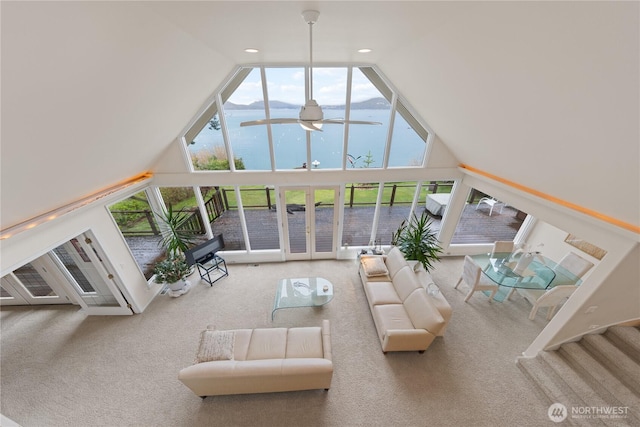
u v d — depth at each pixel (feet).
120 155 10.61
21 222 8.61
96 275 12.89
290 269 17.65
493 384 10.28
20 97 5.12
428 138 15.24
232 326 13.17
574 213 9.18
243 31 7.52
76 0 4.30
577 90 5.46
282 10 6.10
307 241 17.97
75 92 6.12
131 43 6.19
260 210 23.41
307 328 11.04
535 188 10.81
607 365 9.78
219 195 22.33
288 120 7.06
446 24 6.63
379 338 11.98
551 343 10.50
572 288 11.78
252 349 10.20
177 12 5.98
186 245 16.12
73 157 8.15
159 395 9.98
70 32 4.75
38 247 9.17
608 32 4.07
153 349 11.88
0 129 5.39
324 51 10.00
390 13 6.26
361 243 19.52
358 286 15.92
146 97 8.67
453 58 7.79
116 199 12.69
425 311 11.02
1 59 4.25
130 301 13.61
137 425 9.09
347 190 22.56
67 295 14.40
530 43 5.39
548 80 5.82
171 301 14.85
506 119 8.27
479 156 12.60
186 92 10.57
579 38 4.51
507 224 22.27
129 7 5.25
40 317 13.76
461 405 9.58
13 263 8.42
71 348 11.92
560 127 6.77
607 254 8.48
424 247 15.57
